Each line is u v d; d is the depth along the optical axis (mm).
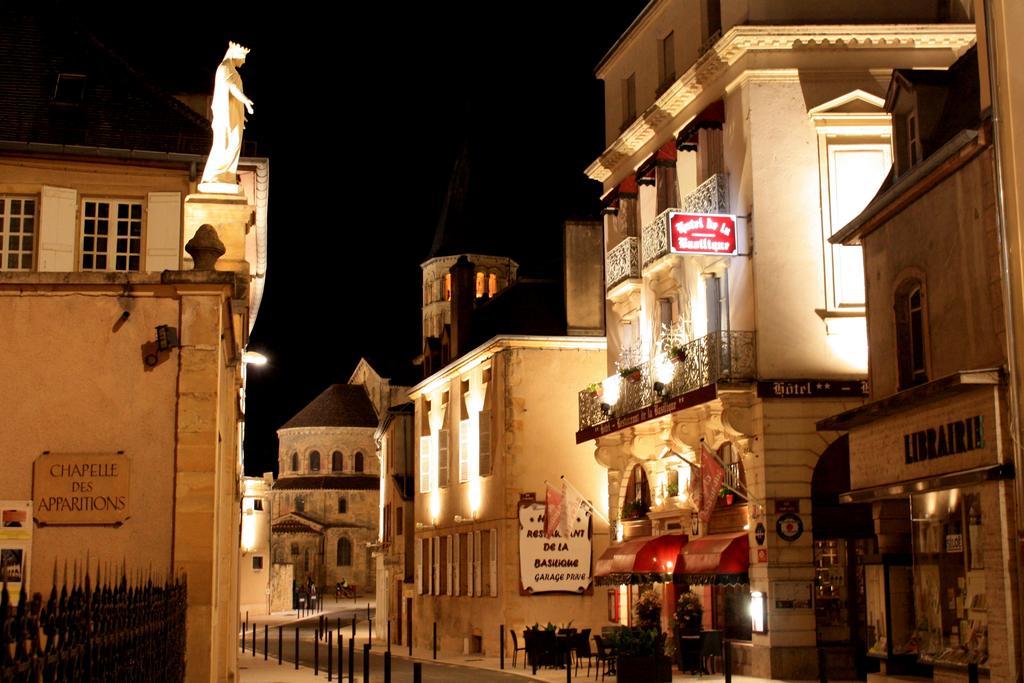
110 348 13766
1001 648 15625
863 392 24344
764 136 25203
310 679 25688
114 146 21000
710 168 26859
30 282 13680
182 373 13766
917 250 18859
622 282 31906
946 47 25469
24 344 13672
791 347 24641
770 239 24891
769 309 24688
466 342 43562
